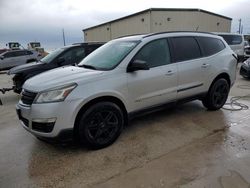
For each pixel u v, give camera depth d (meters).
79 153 3.53
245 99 6.17
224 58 5.14
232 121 4.57
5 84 11.23
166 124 4.50
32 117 3.32
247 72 9.09
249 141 3.71
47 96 3.27
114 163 3.22
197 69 4.62
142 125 4.48
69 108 3.27
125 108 3.83
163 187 2.68
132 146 3.67
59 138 3.31
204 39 4.95
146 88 3.98
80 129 3.41
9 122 5.05
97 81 3.51
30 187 2.80
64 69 4.13
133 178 2.87
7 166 3.26
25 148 3.78
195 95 4.75
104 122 3.60
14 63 17.47
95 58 4.35
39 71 6.96
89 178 2.92
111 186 2.74
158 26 23.50
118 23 29.42
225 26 29.98
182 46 4.54
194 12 24.53
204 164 3.09
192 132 4.11
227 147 3.52
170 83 4.27
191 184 2.71
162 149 3.54
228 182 2.71
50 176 3.00
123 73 3.74
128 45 4.14
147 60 4.04
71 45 7.79
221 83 5.12
